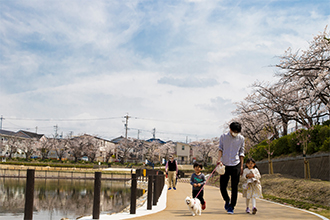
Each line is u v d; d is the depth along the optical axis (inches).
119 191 801.6
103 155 2495.1
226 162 209.0
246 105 882.8
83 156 2496.3
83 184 1045.8
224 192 214.5
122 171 1710.1
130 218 190.2
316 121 612.7
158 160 2655.0
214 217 187.6
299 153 570.6
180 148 2709.2
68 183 1085.8
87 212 442.3
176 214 208.8
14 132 2527.1
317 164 486.6
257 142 880.9
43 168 1648.6
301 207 261.3
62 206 499.8
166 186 637.9
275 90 593.9
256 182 206.2
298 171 552.1
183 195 394.0
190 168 2262.6
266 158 767.1
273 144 716.0
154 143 2600.9
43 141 2365.9
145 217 194.2
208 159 2564.0
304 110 533.6
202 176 230.1
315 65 465.7
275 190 408.8
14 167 1619.1
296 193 346.9
